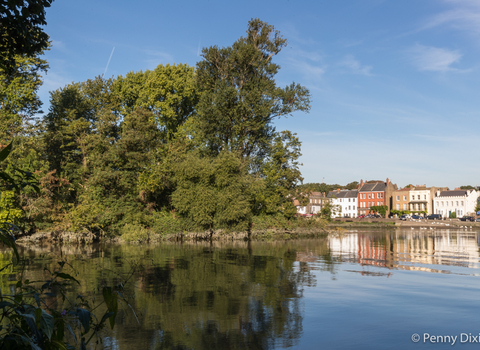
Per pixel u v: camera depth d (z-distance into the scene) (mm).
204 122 42844
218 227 38625
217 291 12781
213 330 8664
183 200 38156
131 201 37375
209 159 41438
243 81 44812
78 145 45562
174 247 29609
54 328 3455
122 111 54875
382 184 123312
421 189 116500
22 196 30422
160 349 7410
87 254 23359
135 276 15391
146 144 40938
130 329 8625
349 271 17453
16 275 14523
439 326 9102
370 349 7594
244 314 10016
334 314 10078
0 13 7672
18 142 36812
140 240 34406
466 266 19453
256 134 44812
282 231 43844
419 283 14523
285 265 19297
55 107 52344
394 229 75312
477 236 51000
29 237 31734
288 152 46594
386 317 9867
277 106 44094
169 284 13875
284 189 45656
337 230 55375
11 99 36812
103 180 36094
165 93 53094
